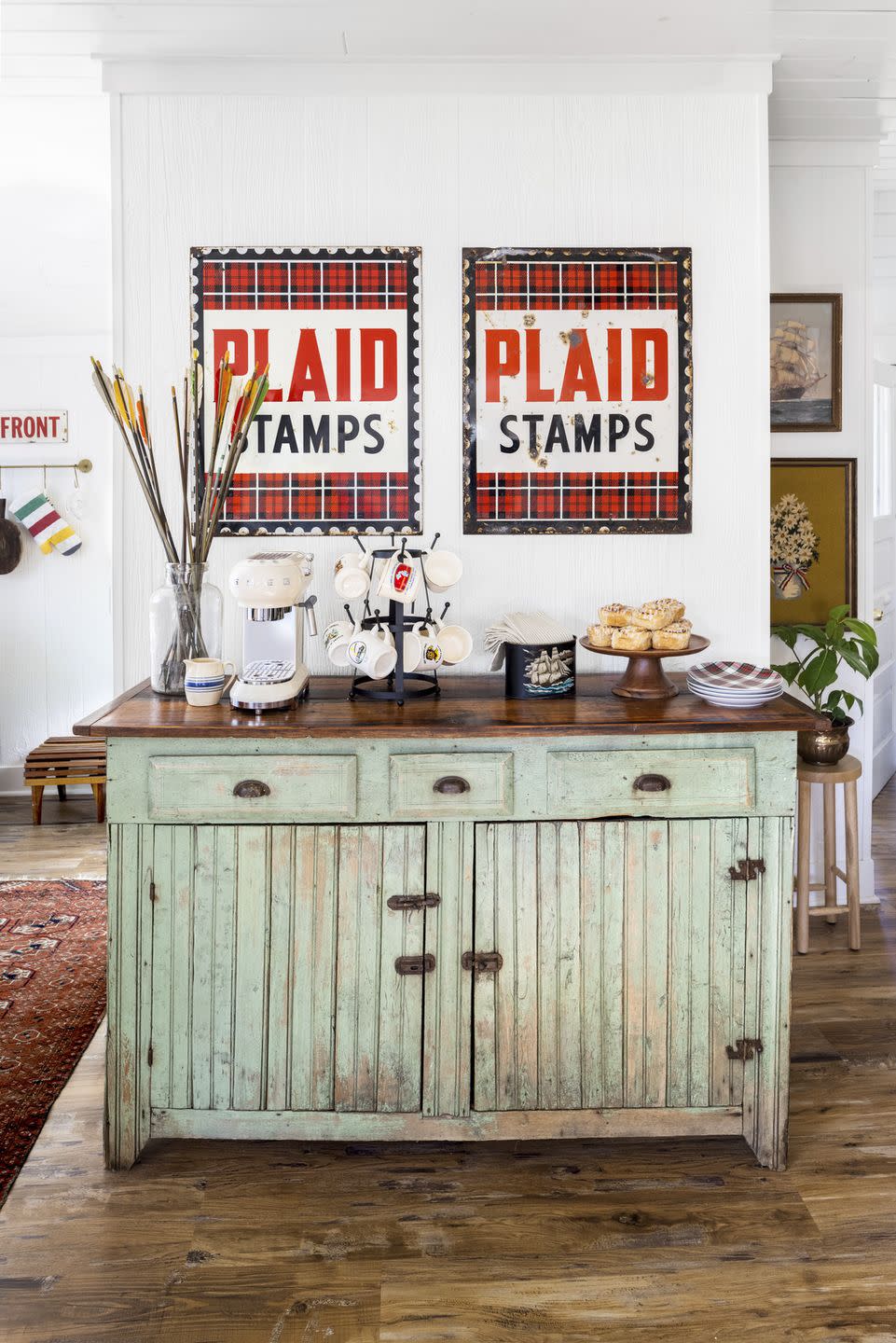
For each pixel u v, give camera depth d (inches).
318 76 99.0
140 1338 64.2
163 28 92.4
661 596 103.4
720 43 97.6
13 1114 89.4
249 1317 66.2
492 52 97.7
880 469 194.5
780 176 131.0
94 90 106.9
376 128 99.7
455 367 101.1
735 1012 82.3
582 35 94.8
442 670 103.7
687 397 101.9
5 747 201.2
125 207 99.3
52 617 198.5
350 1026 81.4
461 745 80.1
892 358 190.5
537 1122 82.4
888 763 207.0
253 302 99.8
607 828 80.9
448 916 80.8
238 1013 81.0
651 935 81.7
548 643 91.5
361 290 100.1
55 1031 104.7
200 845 80.1
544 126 100.3
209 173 99.4
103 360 192.1
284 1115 81.8
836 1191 79.7
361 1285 69.2
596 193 101.0
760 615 104.0
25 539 196.7
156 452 100.7
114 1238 73.6
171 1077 81.5
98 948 126.0
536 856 80.8
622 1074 82.3
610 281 101.0
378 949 81.0
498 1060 81.9
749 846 81.5
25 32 92.8
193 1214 76.5
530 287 100.7
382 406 100.7
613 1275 70.4
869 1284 69.4
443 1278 70.1
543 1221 76.3
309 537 101.6
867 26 95.1
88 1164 82.7
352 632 93.3
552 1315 66.7
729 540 103.4
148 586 101.5
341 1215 76.7
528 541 102.6
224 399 89.4
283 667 85.2
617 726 79.3
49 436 193.0
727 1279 70.0
